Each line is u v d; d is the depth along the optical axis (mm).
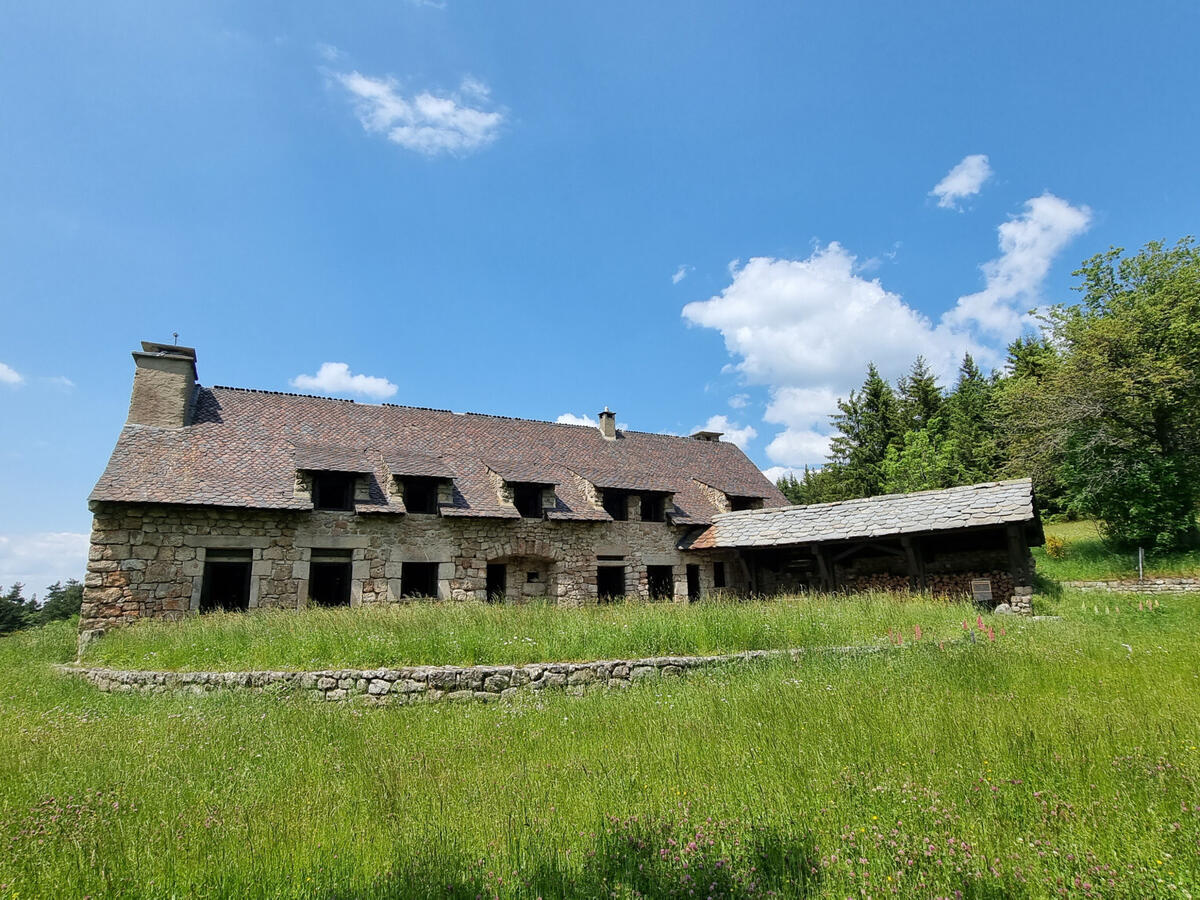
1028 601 15055
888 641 10469
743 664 9812
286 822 4367
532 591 20344
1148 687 6934
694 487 25422
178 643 11430
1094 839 3377
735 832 3752
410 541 18234
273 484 17094
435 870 3488
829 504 20344
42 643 16062
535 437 24609
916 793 4090
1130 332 24297
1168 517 23453
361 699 8969
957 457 37500
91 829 4344
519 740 6551
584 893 3285
